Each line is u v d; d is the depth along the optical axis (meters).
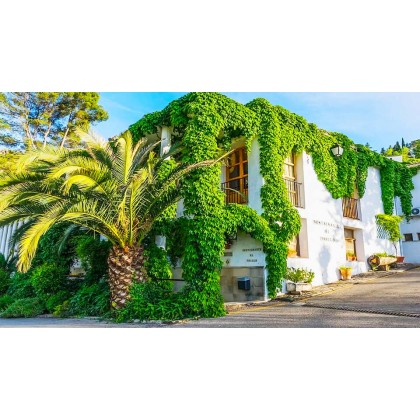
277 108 12.97
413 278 12.77
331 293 10.92
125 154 7.86
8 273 14.26
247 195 12.77
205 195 9.88
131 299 8.63
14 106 25.44
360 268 15.84
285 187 12.12
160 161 9.64
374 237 17.56
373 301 8.98
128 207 8.55
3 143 25.44
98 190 7.80
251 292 11.16
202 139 10.25
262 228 10.75
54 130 27.67
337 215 15.04
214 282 9.05
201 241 9.41
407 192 21.19
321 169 14.37
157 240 11.30
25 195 7.48
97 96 27.73
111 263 8.98
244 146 13.39
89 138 8.14
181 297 8.87
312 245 13.23
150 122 12.52
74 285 11.56
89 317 9.26
